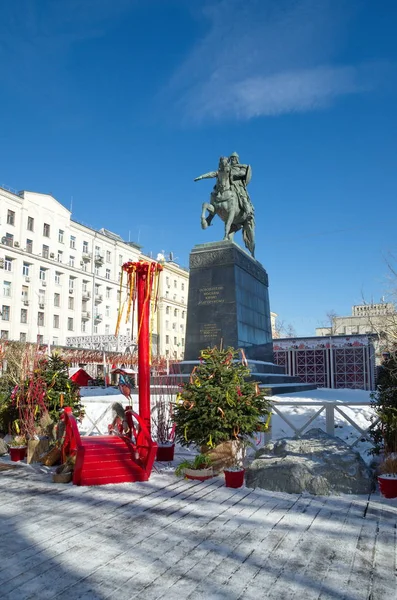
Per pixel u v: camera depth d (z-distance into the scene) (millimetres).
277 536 4395
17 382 8977
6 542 4180
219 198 16656
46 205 52438
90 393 19578
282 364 31531
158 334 66938
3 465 7562
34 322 49688
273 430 9383
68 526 4613
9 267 47844
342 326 44531
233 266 15008
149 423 6930
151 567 3695
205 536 4371
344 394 16828
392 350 7629
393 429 6449
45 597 3213
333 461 6176
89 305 57750
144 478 6539
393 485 5641
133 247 66625
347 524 4734
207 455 6816
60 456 7441
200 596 3246
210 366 7516
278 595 3273
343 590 3359
